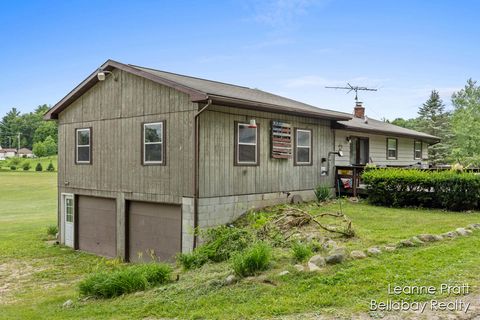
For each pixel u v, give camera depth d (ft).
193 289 18.31
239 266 18.61
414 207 38.52
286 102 43.96
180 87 32.17
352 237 24.50
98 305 18.90
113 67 39.24
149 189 36.06
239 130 35.40
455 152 120.47
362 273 16.75
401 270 16.81
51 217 69.05
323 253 20.57
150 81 35.94
